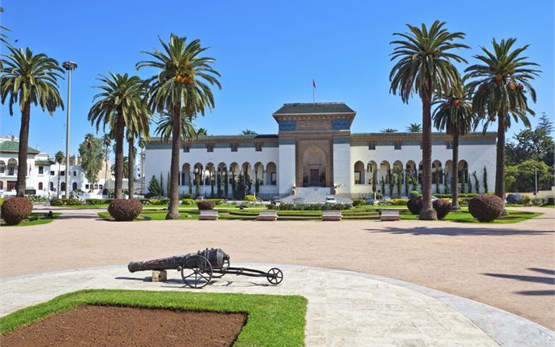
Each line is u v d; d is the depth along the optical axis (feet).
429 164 109.40
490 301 28.73
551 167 310.45
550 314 25.75
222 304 25.52
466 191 235.61
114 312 24.82
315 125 240.94
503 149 116.98
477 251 50.93
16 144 309.42
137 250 54.03
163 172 257.14
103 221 105.40
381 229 81.56
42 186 320.91
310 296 29.40
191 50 113.39
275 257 47.88
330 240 64.03
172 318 23.72
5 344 19.98
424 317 24.63
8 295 30.07
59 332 21.50
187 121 204.74
